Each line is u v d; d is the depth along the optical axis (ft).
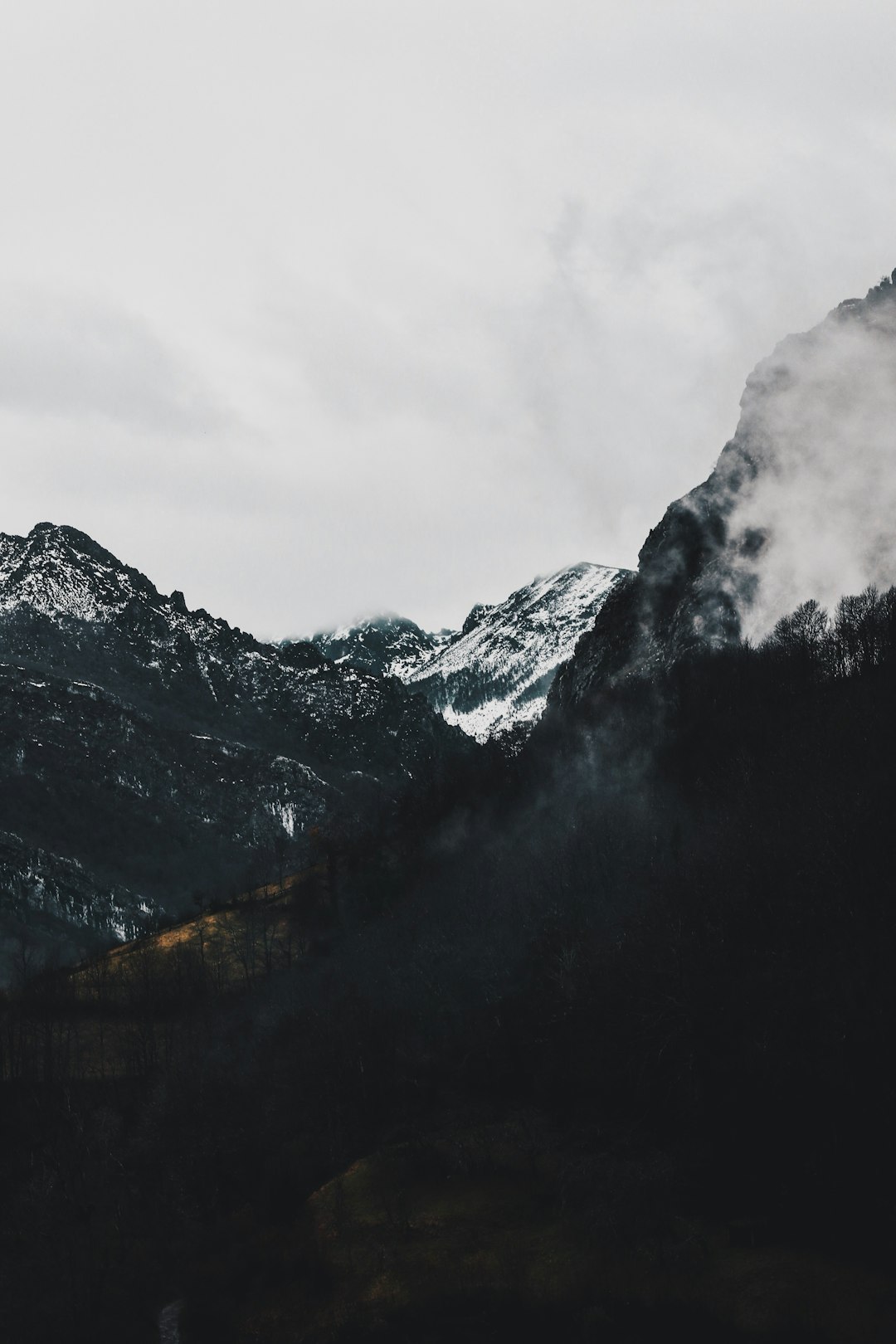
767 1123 322.75
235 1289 337.93
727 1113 333.21
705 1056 342.44
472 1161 364.38
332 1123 411.75
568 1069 395.55
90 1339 329.11
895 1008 318.24
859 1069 311.27
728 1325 275.59
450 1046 442.50
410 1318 305.94
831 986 334.03
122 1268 359.46
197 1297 335.88
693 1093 343.05
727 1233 300.81
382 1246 335.67
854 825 391.04
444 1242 329.11
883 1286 274.36
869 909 354.54
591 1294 296.51
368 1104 418.10
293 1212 371.35
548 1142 366.02
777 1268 284.61
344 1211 357.20
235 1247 356.38
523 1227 330.34
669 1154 332.60
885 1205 287.69
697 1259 294.05
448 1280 313.94
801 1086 318.45
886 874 365.40
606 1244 306.96
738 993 346.54
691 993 355.97
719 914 391.45
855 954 337.93
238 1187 396.98
